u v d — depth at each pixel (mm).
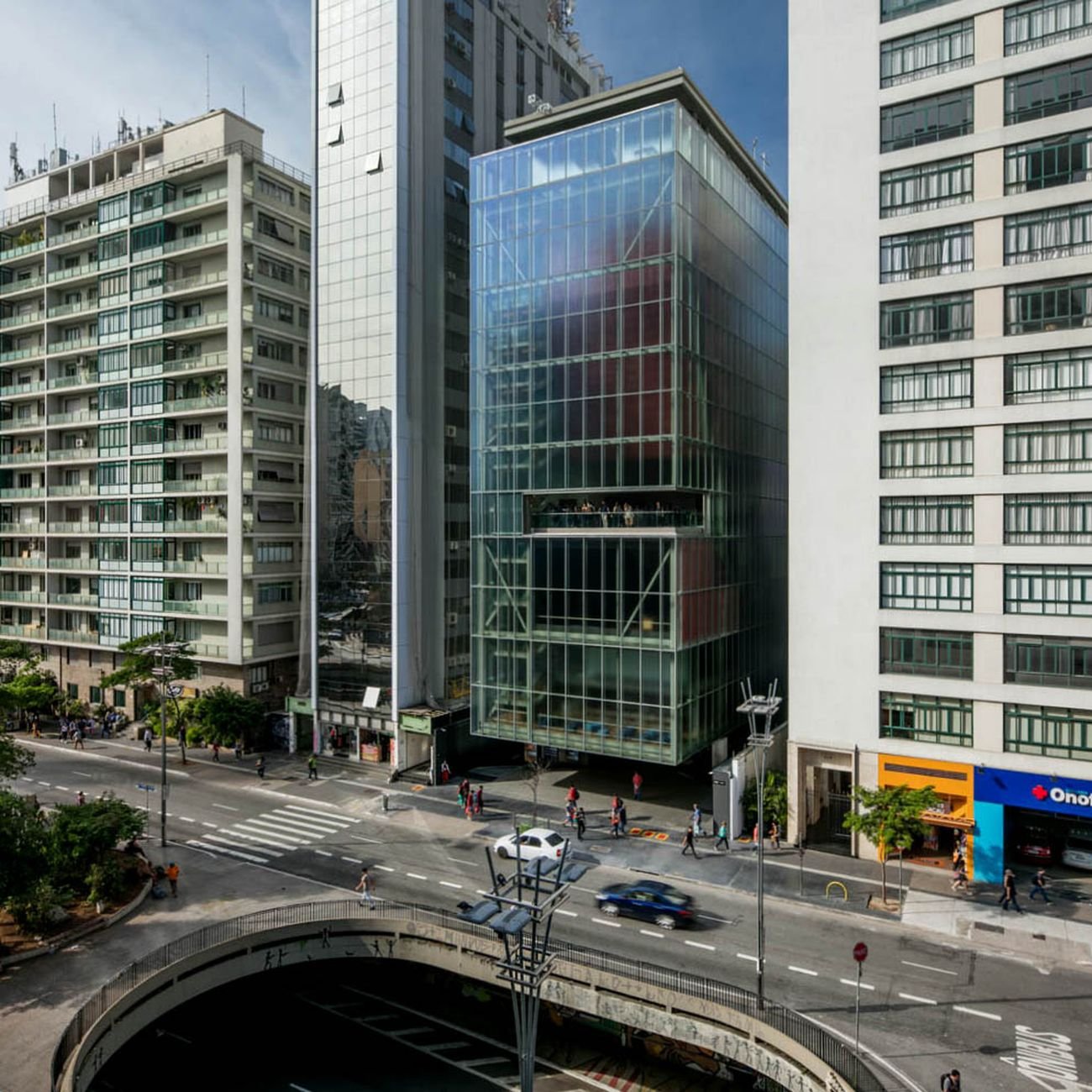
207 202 57969
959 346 33281
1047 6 31781
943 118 33812
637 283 40500
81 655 67312
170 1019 28969
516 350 44312
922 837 35156
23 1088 21156
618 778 48188
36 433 69938
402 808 43406
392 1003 30031
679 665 39781
